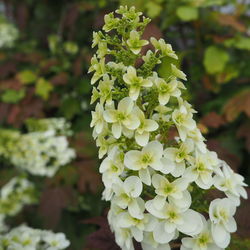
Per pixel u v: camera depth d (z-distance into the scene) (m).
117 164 0.25
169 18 0.56
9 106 0.64
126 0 0.29
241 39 0.55
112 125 0.24
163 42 0.25
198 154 0.25
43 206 0.48
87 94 0.66
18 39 0.80
